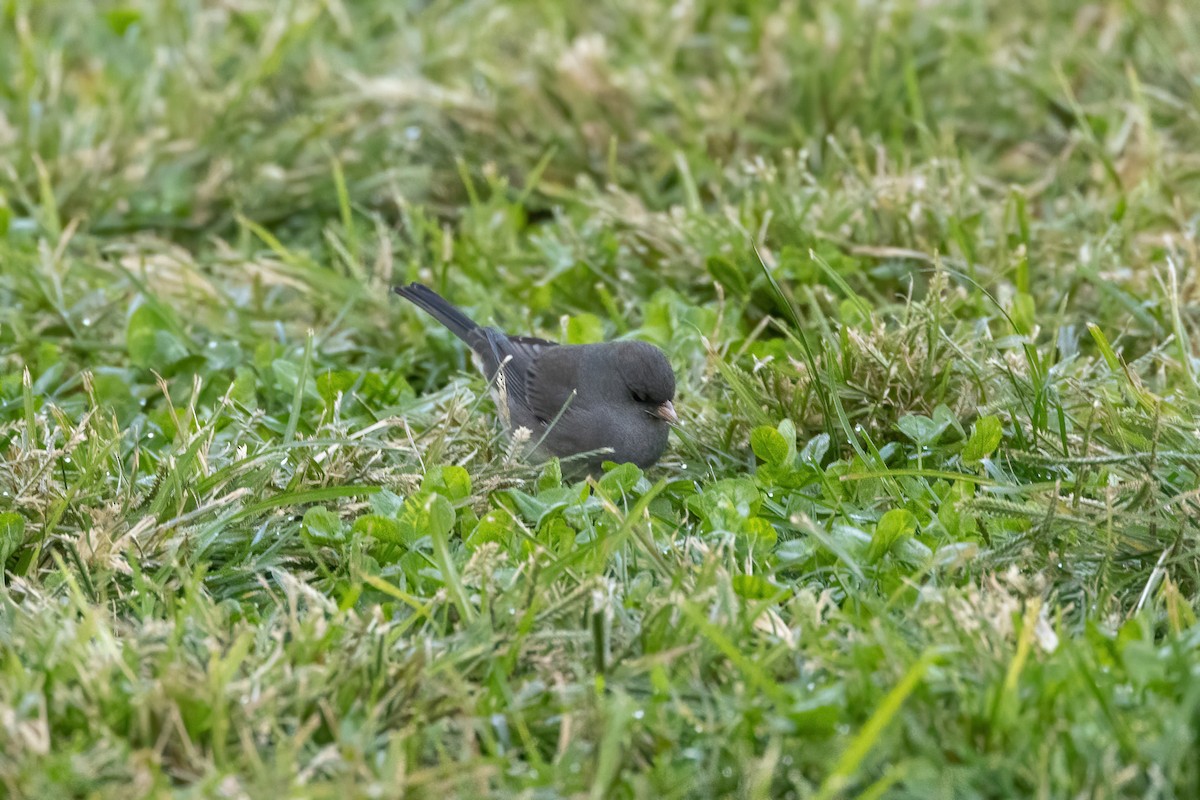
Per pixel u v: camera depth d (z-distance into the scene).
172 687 6.43
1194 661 6.70
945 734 6.29
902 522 8.16
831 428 9.70
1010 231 12.73
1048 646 6.85
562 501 8.79
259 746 6.50
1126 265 12.37
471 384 10.98
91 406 10.10
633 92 15.21
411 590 8.09
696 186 14.46
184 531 8.26
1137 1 16.61
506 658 7.07
